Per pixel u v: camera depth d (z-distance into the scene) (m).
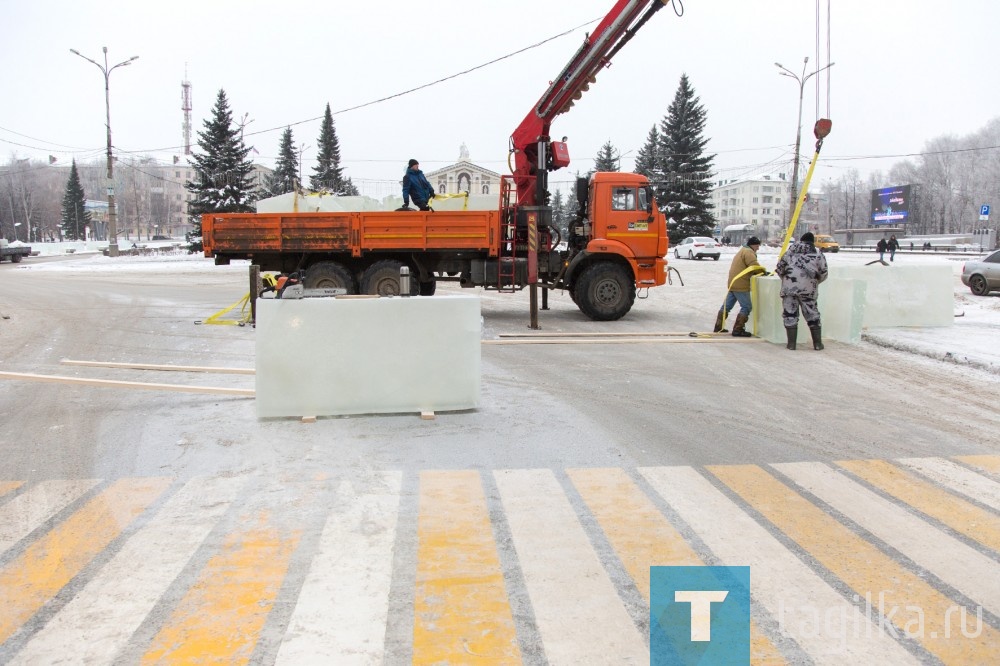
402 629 3.04
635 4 12.48
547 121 14.45
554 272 14.09
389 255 13.61
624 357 9.94
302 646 2.91
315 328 6.38
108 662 2.80
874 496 4.71
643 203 13.88
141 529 4.08
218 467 5.16
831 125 11.88
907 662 2.85
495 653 2.87
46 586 3.42
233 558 3.71
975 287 18.55
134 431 6.11
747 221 144.75
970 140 92.06
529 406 7.07
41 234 112.00
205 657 2.83
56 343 11.24
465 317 6.67
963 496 4.72
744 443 5.92
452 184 79.88
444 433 6.05
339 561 3.68
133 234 129.00
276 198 14.49
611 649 2.91
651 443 5.88
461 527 4.12
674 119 61.94
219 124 51.62
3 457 5.43
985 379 8.57
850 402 7.43
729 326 13.24
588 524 4.19
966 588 3.46
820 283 11.46
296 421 6.37
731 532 4.09
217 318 14.15
